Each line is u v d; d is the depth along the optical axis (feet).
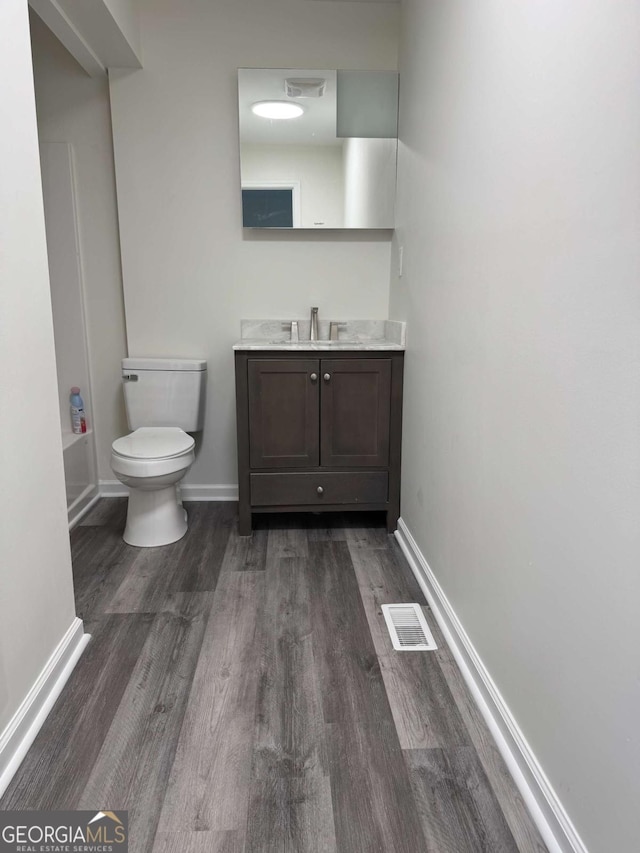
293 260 9.45
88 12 6.91
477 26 5.01
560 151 3.49
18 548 4.45
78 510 9.14
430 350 6.73
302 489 8.49
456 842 3.71
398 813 3.91
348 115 8.93
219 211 9.21
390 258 9.53
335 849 3.66
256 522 9.13
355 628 6.14
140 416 9.28
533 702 3.99
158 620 6.25
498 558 4.61
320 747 4.48
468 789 4.11
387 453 8.47
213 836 3.74
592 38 3.11
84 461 9.51
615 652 2.99
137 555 7.88
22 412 4.55
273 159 9.00
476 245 5.06
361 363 8.18
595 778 3.21
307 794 4.05
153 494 8.13
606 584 3.07
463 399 5.48
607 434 3.03
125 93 8.77
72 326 9.48
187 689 5.14
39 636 4.83
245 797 4.02
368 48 8.87
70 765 4.29
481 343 4.96
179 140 8.95
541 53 3.74
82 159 9.07
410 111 7.91
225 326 9.59
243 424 8.25
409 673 5.41
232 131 8.96
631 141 2.77
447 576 6.08
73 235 9.19
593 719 3.22
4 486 4.24
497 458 4.61
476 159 5.05
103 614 6.36
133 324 9.51
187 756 4.38
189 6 8.61
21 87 4.55
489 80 4.71
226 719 4.77
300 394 8.22
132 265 9.31
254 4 8.66
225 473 10.08
